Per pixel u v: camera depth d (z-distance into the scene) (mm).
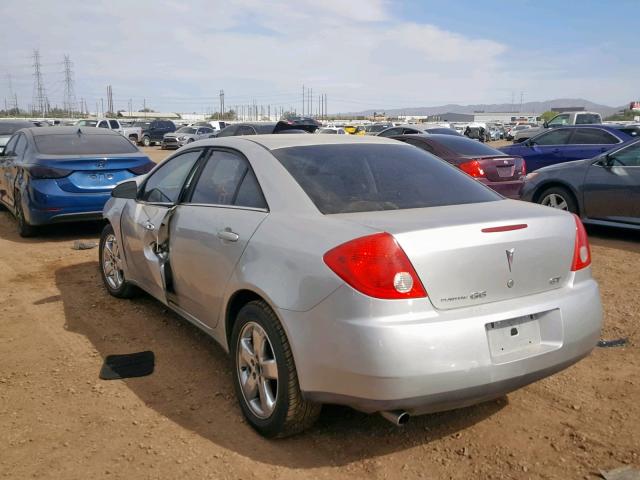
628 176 7891
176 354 4492
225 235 3580
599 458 3080
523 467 3025
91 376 4141
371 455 3158
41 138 8922
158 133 40031
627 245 7984
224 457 3150
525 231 3078
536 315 3049
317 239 2996
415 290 2770
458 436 3328
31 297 5887
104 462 3119
